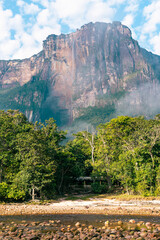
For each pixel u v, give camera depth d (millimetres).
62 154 47375
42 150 36719
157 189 35062
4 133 40000
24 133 38781
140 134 39688
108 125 53562
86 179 63344
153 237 15484
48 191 38438
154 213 23969
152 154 37000
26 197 34719
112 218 22266
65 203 32625
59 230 18031
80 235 16141
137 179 36438
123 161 39312
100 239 15273
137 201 31797
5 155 36656
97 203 31875
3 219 22562
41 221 21547
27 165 34312
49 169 36625
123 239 15211
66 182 54188
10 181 35219
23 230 18125
